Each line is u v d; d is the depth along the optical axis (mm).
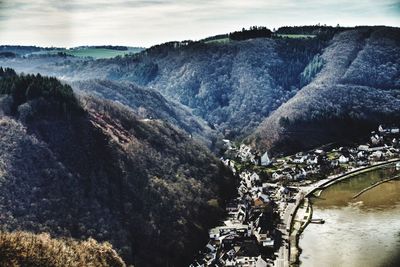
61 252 98250
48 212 145875
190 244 165250
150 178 184750
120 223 155875
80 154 174000
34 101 185625
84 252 103500
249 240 169875
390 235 177625
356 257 160125
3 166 152875
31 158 161875
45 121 181250
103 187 165500
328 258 160750
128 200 167375
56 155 168875
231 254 164375
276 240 177250
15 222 136500
